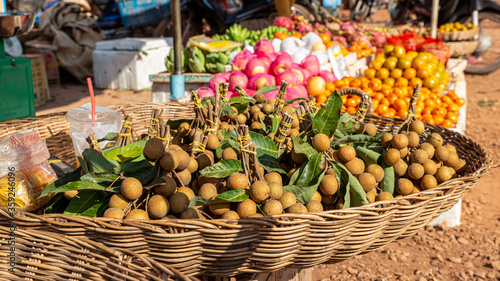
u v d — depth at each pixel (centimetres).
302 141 156
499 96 777
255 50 441
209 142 161
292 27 667
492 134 590
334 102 164
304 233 122
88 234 120
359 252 140
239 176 137
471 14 851
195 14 854
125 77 781
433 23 664
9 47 703
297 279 219
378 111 422
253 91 339
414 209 138
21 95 407
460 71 641
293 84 361
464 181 154
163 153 135
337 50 505
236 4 809
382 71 457
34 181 155
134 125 246
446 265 315
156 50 796
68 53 821
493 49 1092
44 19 812
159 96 488
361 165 158
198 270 126
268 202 132
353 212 126
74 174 149
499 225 370
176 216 136
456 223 367
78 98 730
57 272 119
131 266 114
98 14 1105
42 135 222
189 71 507
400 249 340
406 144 166
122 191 127
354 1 1280
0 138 164
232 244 117
